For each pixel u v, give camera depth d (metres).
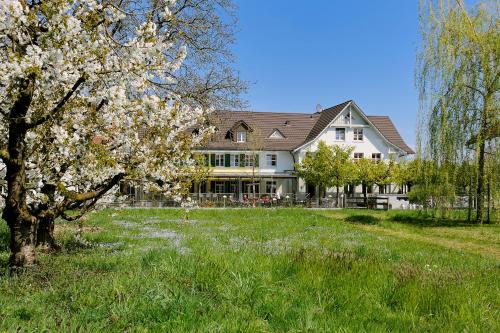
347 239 17.33
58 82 7.70
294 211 34.12
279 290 6.82
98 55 7.48
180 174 10.64
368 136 56.31
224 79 20.39
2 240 12.84
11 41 7.38
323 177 47.53
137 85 8.13
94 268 8.58
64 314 5.43
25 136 8.19
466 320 5.99
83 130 8.94
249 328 5.03
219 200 48.59
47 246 11.62
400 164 49.69
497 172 24.48
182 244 13.55
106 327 5.07
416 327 5.66
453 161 25.61
